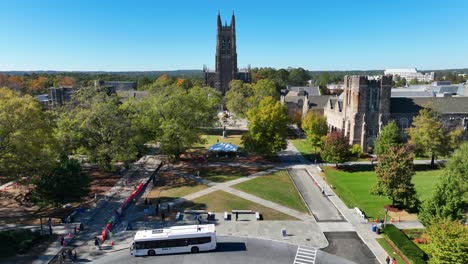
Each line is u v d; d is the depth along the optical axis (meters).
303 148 108.88
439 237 37.47
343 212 58.91
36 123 55.66
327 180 76.31
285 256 45.03
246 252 46.03
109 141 77.81
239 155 99.88
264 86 171.38
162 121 87.69
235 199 64.62
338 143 83.62
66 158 60.28
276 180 76.62
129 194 67.44
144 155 96.88
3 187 70.38
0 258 43.94
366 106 97.06
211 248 46.31
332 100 124.44
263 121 92.62
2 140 52.91
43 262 43.28
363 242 48.72
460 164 56.28
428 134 81.88
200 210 59.59
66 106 90.06
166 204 62.31
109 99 80.69
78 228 52.44
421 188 68.19
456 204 45.19
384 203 62.12
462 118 100.62
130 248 45.84
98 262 43.75
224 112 196.50
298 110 154.88
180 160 94.00
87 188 67.19
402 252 45.09
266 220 55.91
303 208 60.97
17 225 53.31
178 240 45.66
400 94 140.25
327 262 43.69
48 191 53.38
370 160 92.06
